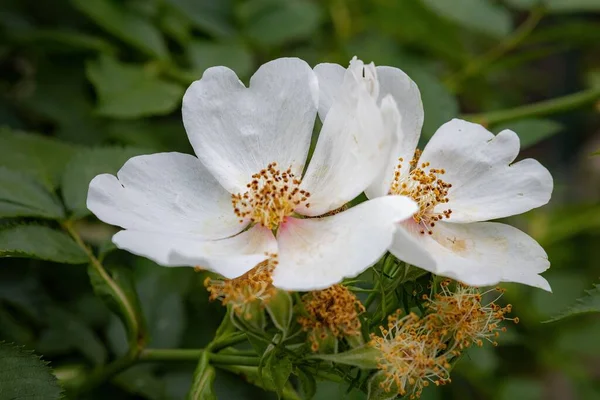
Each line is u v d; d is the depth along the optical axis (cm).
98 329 48
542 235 56
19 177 43
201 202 40
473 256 39
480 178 40
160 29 51
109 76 48
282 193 39
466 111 61
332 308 38
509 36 54
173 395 46
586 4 51
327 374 40
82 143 49
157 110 47
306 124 40
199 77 50
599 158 76
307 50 55
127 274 43
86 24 51
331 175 39
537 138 48
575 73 69
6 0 50
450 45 53
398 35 55
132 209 39
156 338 46
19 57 52
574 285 54
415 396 39
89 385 43
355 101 39
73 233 43
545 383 62
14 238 42
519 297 54
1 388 40
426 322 39
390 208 38
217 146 40
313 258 38
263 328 38
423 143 47
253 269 38
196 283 48
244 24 52
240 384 47
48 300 47
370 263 37
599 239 61
